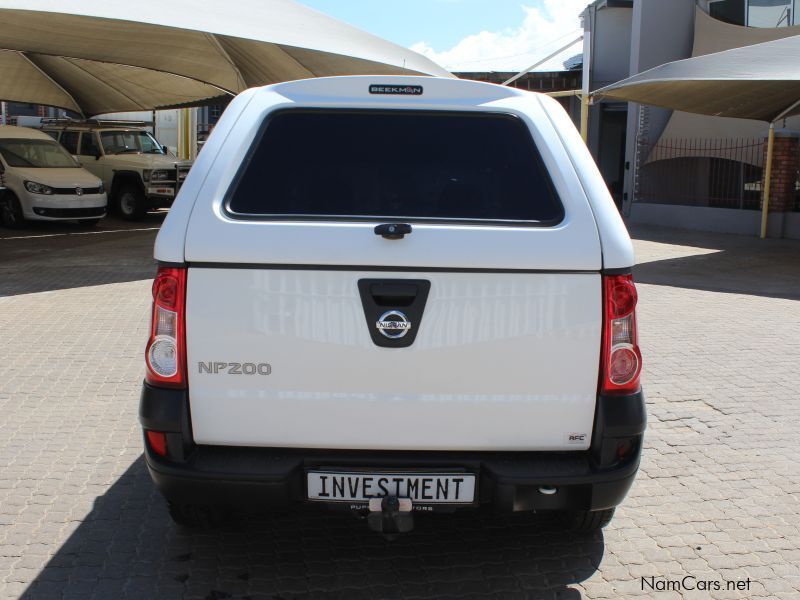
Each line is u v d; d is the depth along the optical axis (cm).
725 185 1723
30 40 1300
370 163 311
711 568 344
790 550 361
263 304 276
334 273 275
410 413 281
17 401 546
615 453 285
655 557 352
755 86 1230
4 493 404
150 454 287
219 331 278
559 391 281
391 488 285
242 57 1503
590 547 360
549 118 320
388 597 317
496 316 276
